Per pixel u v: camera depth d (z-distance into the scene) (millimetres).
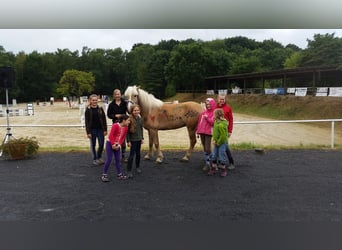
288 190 5156
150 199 4750
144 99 6812
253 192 5059
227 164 6922
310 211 4254
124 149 7086
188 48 62688
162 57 78875
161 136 15148
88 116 6844
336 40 41094
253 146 9086
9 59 81000
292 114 28406
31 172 6367
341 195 4914
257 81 59906
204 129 6215
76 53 104188
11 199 4777
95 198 4809
